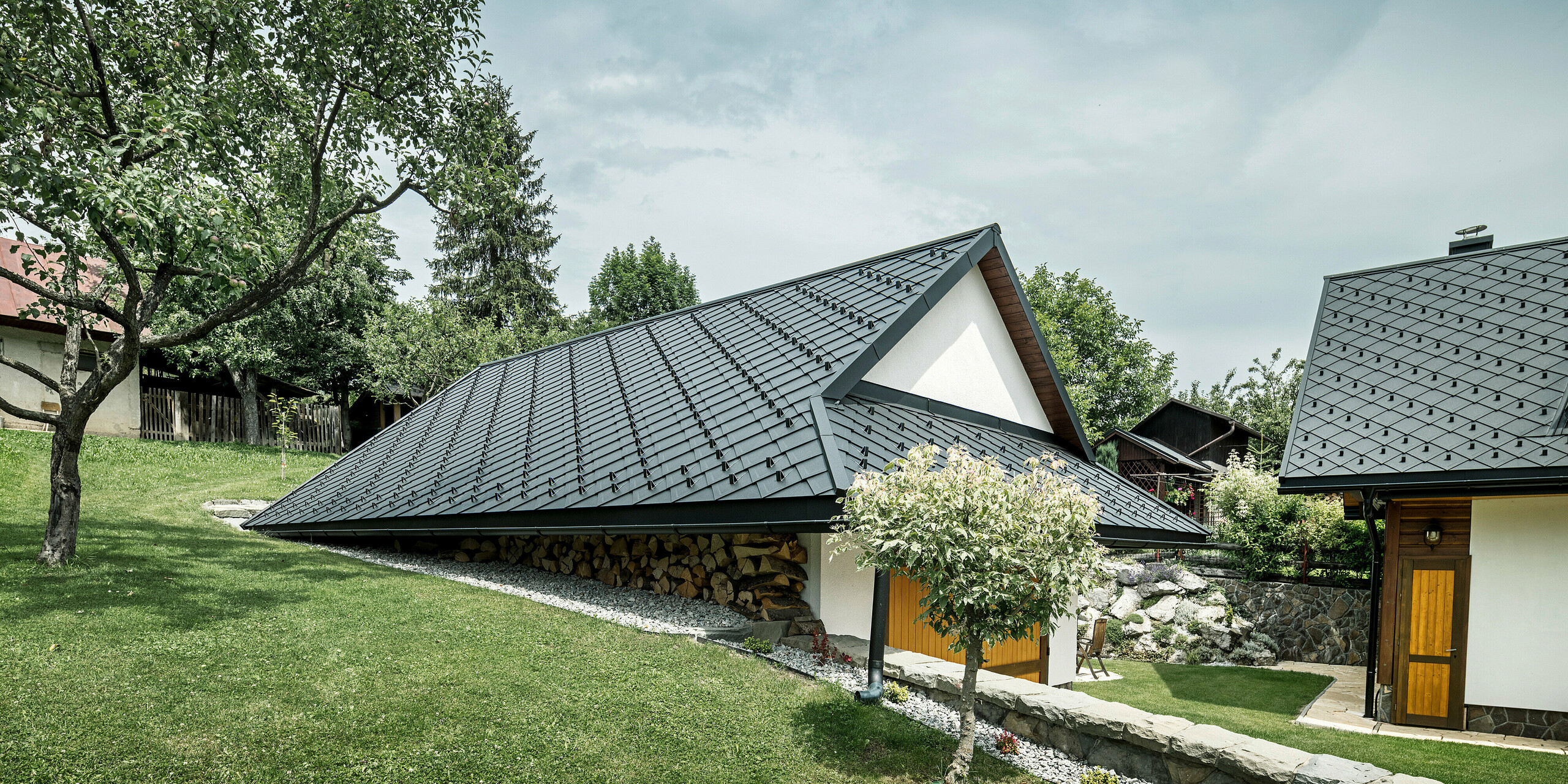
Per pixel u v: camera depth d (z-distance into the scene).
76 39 9.19
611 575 11.41
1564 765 7.71
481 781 4.99
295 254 10.80
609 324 44.06
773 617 8.88
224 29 10.62
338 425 31.44
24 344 22.45
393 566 11.98
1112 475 13.34
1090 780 5.70
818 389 9.30
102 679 5.83
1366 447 9.81
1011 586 5.41
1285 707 11.45
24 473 16.02
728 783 5.34
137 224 7.61
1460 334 11.14
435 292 40.72
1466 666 9.59
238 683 6.02
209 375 29.75
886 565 5.75
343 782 4.80
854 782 5.55
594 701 6.34
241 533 13.80
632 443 10.51
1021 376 13.86
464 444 14.02
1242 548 17.22
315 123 11.20
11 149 7.56
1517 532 9.48
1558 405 9.26
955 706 7.05
